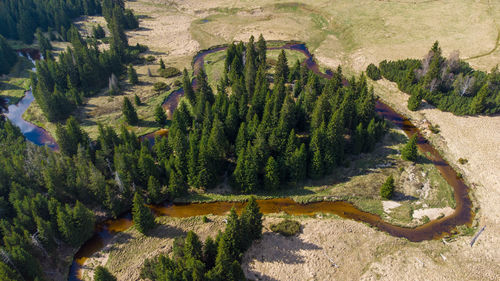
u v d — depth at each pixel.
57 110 101.25
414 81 110.19
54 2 170.25
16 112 109.94
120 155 72.12
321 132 75.38
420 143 90.56
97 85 118.62
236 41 155.12
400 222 67.94
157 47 153.25
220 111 89.00
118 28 139.88
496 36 135.12
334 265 59.22
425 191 74.69
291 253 61.19
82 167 69.81
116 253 62.38
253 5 185.25
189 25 173.75
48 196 69.00
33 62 140.50
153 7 197.12
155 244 63.81
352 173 80.31
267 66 132.38
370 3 174.88
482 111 96.94
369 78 122.00
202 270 49.94
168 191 73.31
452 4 164.50
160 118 99.75
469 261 59.91
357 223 67.81
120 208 70.62
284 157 76.06
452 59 104.12
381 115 101.50
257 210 59.47
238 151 79.75
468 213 70.06
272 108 87.19
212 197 74.38
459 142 89.06
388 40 141.62
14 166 70.31
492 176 78.38
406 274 57.78
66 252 62.88
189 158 73.12
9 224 58.72
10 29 157.38
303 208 72.06
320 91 103.88
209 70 132.00
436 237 65.06
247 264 59.38
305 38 153.88
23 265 52.34
